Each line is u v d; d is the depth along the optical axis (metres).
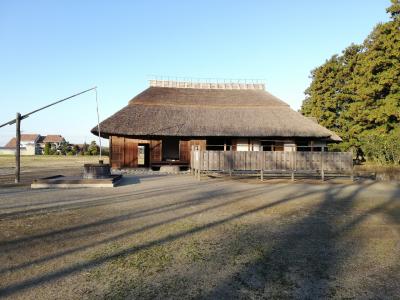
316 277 3.41
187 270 3.58
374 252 4.22
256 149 21.39
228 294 3.00
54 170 19.08
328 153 13.78
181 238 4.84
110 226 5.57
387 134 23.53
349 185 12.25
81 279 3.34
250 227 5.54
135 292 3.03
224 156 13.93
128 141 20.41
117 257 4.00
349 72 27.91
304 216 6.48
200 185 12.00
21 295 2.97
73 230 5.29
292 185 12.15
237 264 3.77
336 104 29.00
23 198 8.62
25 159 37.31
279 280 3.33
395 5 22.45
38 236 4.93
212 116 21.58
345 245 4.52
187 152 20.64
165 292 3.03
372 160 25.50
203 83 26.84
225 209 7.19
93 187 11.19
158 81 25.92
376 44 23.34
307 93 31.84
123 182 12.98
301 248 4.38
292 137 20.41
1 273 3.50
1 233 5.10
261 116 21.97
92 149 59.91
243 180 14.08
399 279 3.37
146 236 4.95
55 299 2.89
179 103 23.05
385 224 5.80
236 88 27.14
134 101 22.52
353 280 3.34
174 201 8.24
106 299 2.89
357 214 6.70
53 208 7.20
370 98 24.23
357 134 26.31
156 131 19.33
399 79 22.59
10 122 12.40
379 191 10.49
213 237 4.90
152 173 18.12
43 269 3.61
